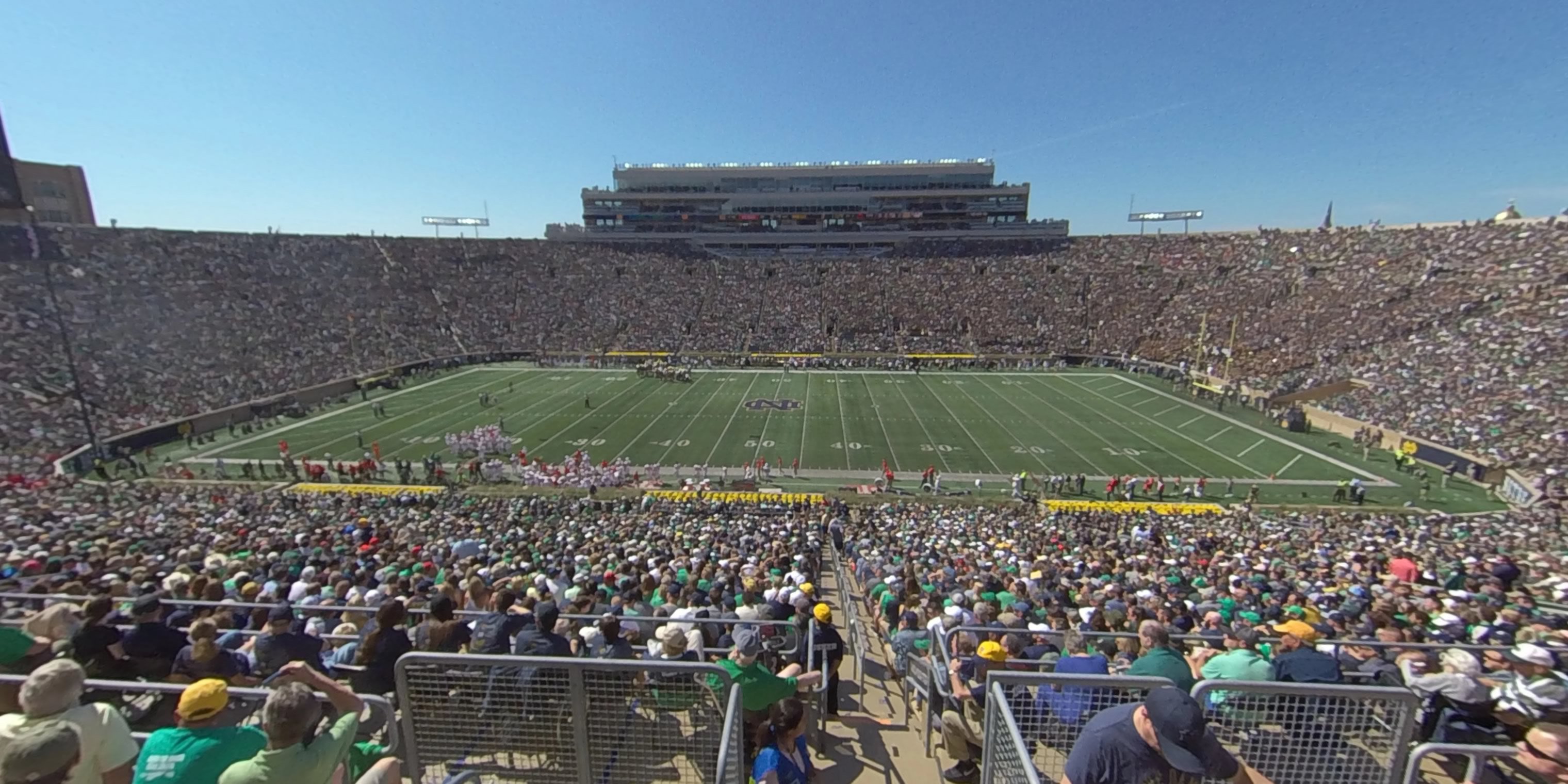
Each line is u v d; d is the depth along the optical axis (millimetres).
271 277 63969
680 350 69938
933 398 51938
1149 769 3229
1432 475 33562
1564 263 45844
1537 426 32719
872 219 101375
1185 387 53844
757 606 9836
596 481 32375
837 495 31516
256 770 3354
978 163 99750
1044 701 4562
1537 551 19516
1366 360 46344
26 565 12336
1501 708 5340
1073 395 53031
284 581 11625
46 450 34812
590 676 4355
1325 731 4012
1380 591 12656
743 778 4199
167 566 13039
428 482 32969
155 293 54469
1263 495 31641
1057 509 29250
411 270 74562
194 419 41125
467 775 4172
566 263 83812
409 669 4500
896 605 10492
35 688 3471
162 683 4605
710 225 102688
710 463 36469
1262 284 64250
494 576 11859
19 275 48781
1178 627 8977
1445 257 54406
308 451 38062
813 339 71562
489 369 64062
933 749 6473
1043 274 79000
